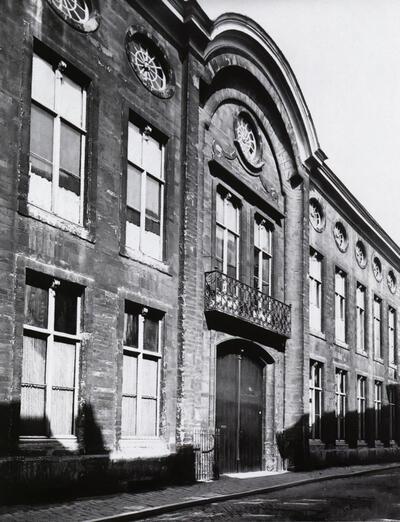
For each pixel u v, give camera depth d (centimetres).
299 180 2234
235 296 1752
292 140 2191
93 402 1224
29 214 1097
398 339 3422
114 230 1327
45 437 1122
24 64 1119
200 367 1594
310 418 2269
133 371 1388
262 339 1928
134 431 1375
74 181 1261
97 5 1339
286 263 2156
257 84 1997
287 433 2059
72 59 1250
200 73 1675
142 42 1509
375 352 3088
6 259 1041
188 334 1525
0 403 1006
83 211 1266
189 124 1605
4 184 1052
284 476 1783
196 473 1527
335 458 2378
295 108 2177
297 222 2214
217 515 1043
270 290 2067
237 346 1820
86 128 1291
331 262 2559
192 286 1559
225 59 1805
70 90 1270
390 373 3253
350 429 2627
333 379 2466
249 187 1906
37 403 1118
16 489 1020
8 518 888
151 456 1370
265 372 1978
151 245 1489
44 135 1192
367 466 2517
